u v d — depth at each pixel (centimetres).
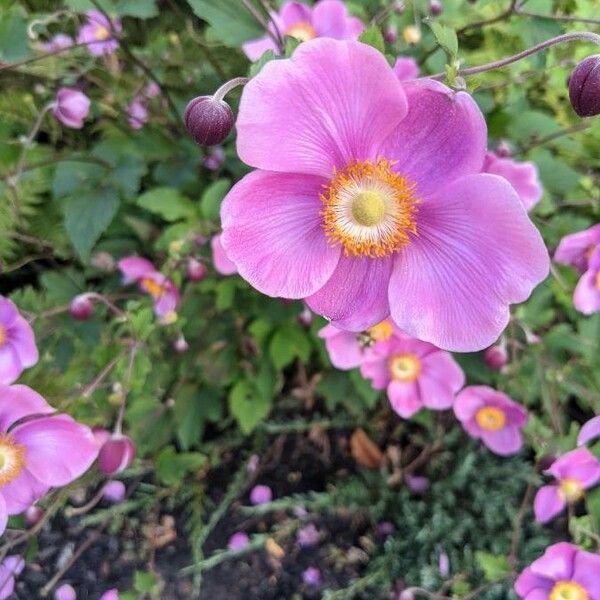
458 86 12
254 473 25
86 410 19
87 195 20
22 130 24
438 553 22
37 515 20
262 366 23
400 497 24
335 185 13
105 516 23
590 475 18
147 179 24
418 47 21
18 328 17
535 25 18
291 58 11
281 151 12
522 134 21
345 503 24
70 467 16
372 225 13
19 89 23
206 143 13
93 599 23
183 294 21
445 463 24
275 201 13
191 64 23
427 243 13
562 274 21
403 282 13
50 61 22
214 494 25
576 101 12
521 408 20
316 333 22
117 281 23
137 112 23
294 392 26
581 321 21
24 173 22
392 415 26
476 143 12
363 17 21
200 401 23
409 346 20
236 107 19
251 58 17
